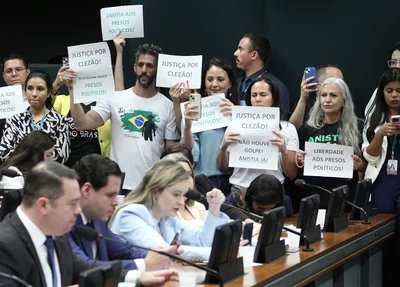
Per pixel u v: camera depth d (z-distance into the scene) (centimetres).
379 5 832
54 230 370
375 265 681
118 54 758
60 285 386
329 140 714
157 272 408
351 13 841
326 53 852
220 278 421
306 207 561
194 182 604
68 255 395
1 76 908
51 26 1098
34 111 739
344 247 584
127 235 466
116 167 430
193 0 888
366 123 737
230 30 880
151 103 724
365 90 842
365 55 839
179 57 715
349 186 719
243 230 533
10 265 360
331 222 622
